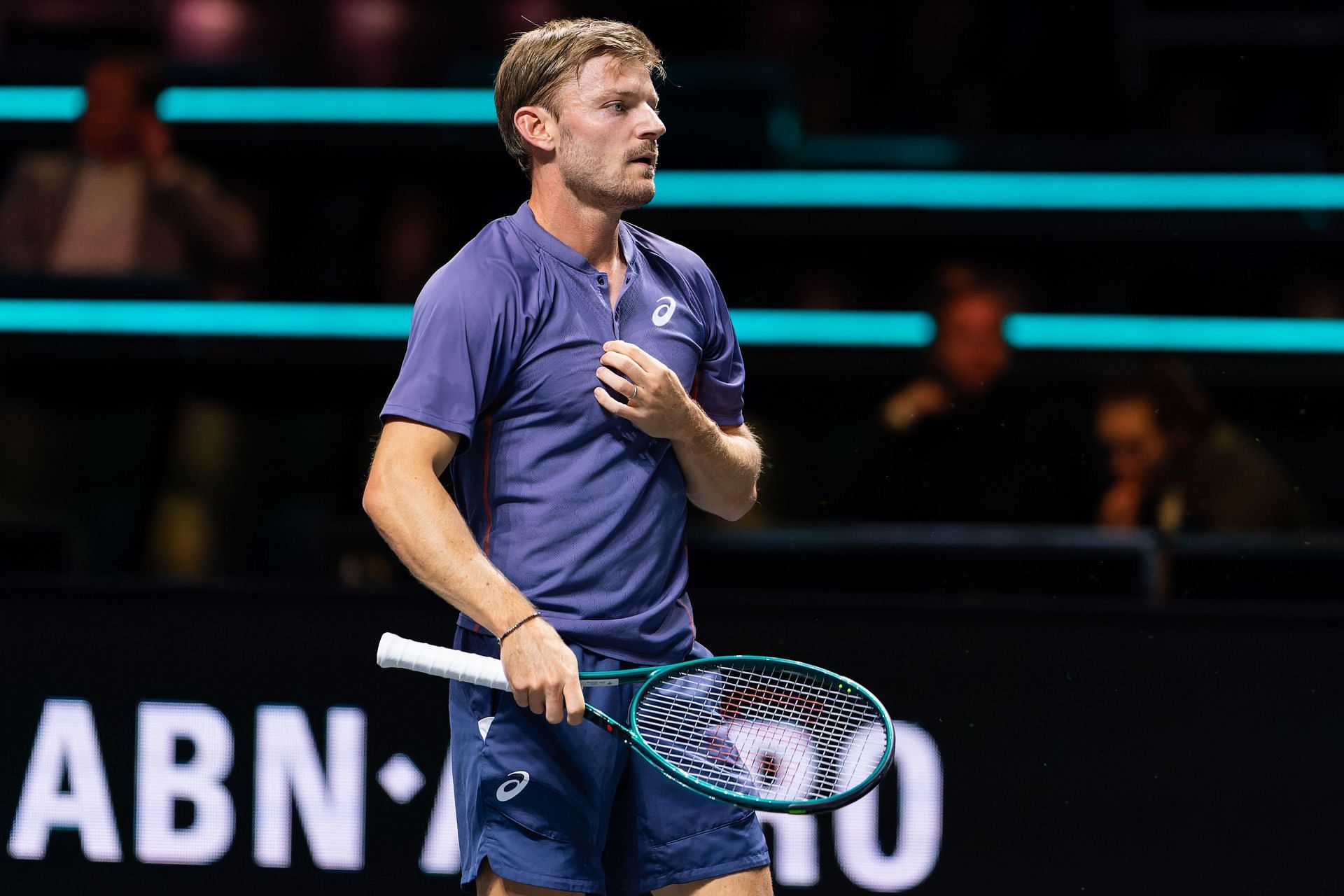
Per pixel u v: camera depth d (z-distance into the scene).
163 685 12.76
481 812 8.20
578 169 8.03
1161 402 14.97
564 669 7.49
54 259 17.66
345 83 18.61
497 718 8.17
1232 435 15.00
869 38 18.81
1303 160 17.47
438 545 7.58
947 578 13.93
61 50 19.00
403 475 7.67
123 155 17.75
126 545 17.16
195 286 17.73
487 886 8.23
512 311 7.95
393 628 12.67
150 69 17.73
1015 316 17.23
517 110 8.22
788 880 12.37
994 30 18.64
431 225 18.42
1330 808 12.11
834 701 9.27
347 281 18.28
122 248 17.72
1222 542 13.67
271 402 18.08
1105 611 12.30
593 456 8.06
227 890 12.65
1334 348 17.20
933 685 12.39
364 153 18.36
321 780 12.65
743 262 18.20
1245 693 12.20
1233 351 17.28
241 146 18.25
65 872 12.76
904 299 18.08
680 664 8.11
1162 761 12.23
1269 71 18.56
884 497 15.46
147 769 12.74
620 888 8.54
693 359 8.50
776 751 9.04
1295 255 17.75
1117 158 17.58
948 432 15.46
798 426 17.52
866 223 17.81
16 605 12.86
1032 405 16.58
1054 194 17.58
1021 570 13.78
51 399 17.80
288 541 17.25
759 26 18.97
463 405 7.81
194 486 17.47
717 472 8.45
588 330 8.08
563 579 8.04
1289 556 13.60
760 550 14.23
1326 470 17.30
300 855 12.62
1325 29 18.48
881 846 12.34
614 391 8.07
